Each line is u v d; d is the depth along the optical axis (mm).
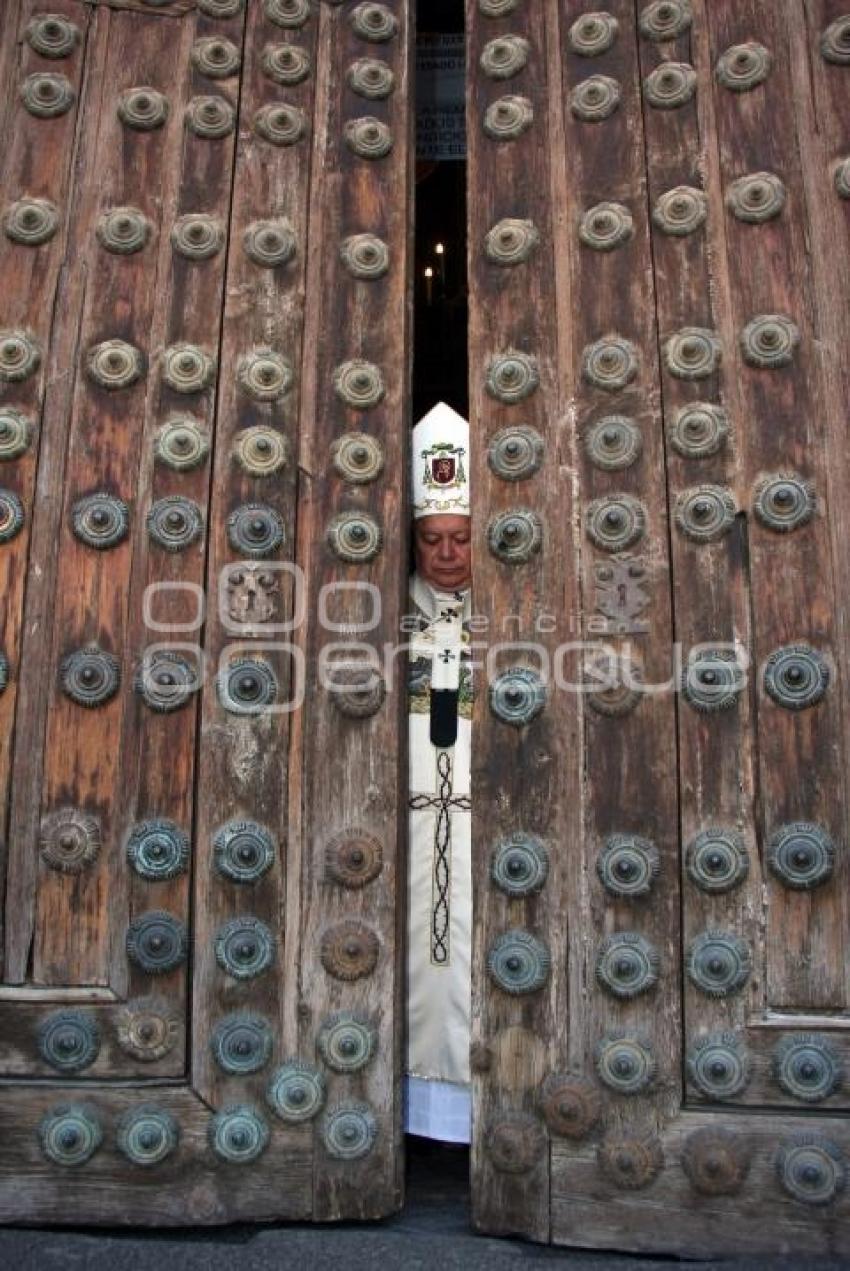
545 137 2607
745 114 2545
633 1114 2232
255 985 2314
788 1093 2203
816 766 2283
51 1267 2088
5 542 2418
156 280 2549
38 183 2582
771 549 2359
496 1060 2287
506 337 2516
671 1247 2189
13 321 2510
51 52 2643
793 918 2252
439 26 3338
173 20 2693
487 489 2461
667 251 2504
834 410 2400
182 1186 2266
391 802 2369
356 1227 2273
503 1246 2205
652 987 2258
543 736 2361
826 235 2475
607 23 2621
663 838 2299
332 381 2510
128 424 2477
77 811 2350
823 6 2578
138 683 2381
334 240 2584
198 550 2434
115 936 2322
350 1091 2291
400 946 2365
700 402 2428
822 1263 2137
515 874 2307
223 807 2363
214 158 2619
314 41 2697
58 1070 2293
